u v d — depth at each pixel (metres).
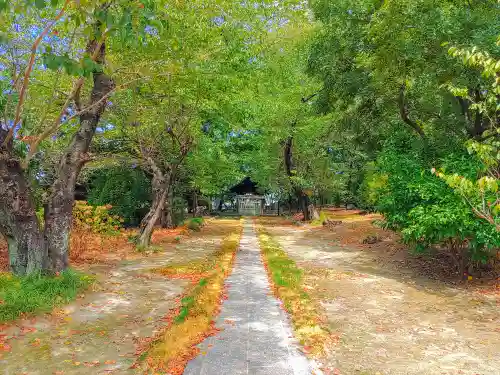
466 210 8.04
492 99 6.04
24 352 4.95
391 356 5.00
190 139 15.66
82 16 4.12
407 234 9.20
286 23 14.45
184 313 6.20
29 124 9.63
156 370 4.32
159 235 19.17
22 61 8.18
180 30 8.59
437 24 9.36
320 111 16.27
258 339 5.33
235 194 49.81
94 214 13.96
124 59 8.91
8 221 8.03
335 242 17.66
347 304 7.46
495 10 10.34
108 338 5.46
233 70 12.40
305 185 28.84
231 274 9.92
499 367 4.70
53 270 8.36
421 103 12.02
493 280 9.14
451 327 6.18
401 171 9.98
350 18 12.25
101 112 9.16
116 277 9.47
